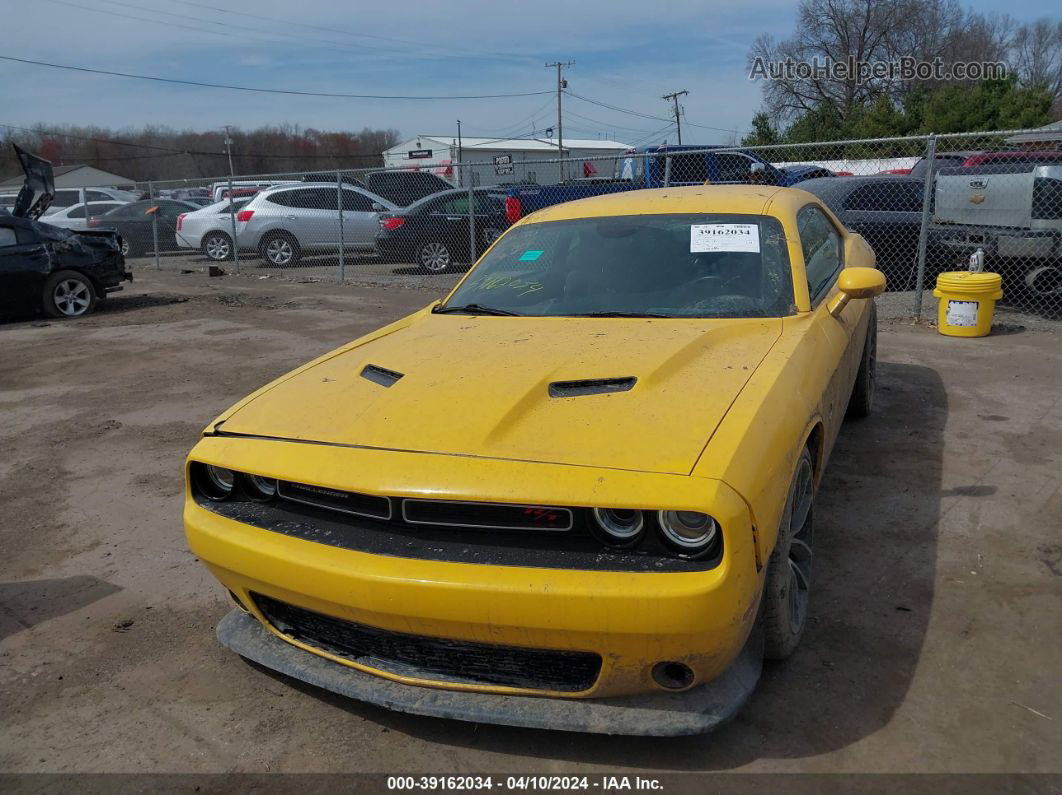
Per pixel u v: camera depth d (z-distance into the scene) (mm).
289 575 2479
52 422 6316
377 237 14586
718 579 2143
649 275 3684
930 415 5516
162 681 2980
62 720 2787
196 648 3186
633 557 2219
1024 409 5562
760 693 2732
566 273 3828
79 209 21828
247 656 2846
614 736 2564
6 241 10797
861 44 49906
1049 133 8031
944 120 30828
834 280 4152
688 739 2531
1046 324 8250
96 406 6730
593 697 2393
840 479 4488
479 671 2471
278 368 7816
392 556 2346
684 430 2408
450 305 3932
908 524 3918
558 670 2398
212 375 7633
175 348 8930
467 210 14430
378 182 17859
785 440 2543
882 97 34938
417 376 2918
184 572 3824
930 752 2438
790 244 3703
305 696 2855
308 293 12953
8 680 3025
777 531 2387
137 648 3201
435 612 2279
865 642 2990
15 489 4934
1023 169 8414
